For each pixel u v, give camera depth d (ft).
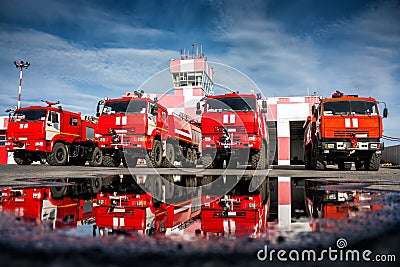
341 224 3.43
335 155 27.96
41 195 6.89
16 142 34.40
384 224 3.39
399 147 60.80
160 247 2.43
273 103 68.44
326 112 27.09
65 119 37.32
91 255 2.19
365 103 26.99
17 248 2.37
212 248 2.44
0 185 9.39
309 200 6.23
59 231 3.06
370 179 13.38
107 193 7.52
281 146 67.67
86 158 41.60
